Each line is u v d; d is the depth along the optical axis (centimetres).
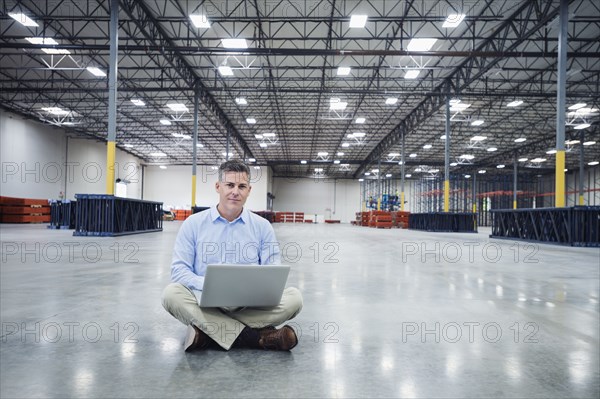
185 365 212
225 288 221
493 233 1716
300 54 1545
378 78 1983
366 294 425
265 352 236
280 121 2912
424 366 218
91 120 2852
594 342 266
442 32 1592
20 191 2522
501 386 192
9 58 1870
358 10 1442
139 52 1803
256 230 261
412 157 4153
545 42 1501
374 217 3178
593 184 4156
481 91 2217
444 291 448
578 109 2308
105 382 188
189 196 4538
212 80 2139
